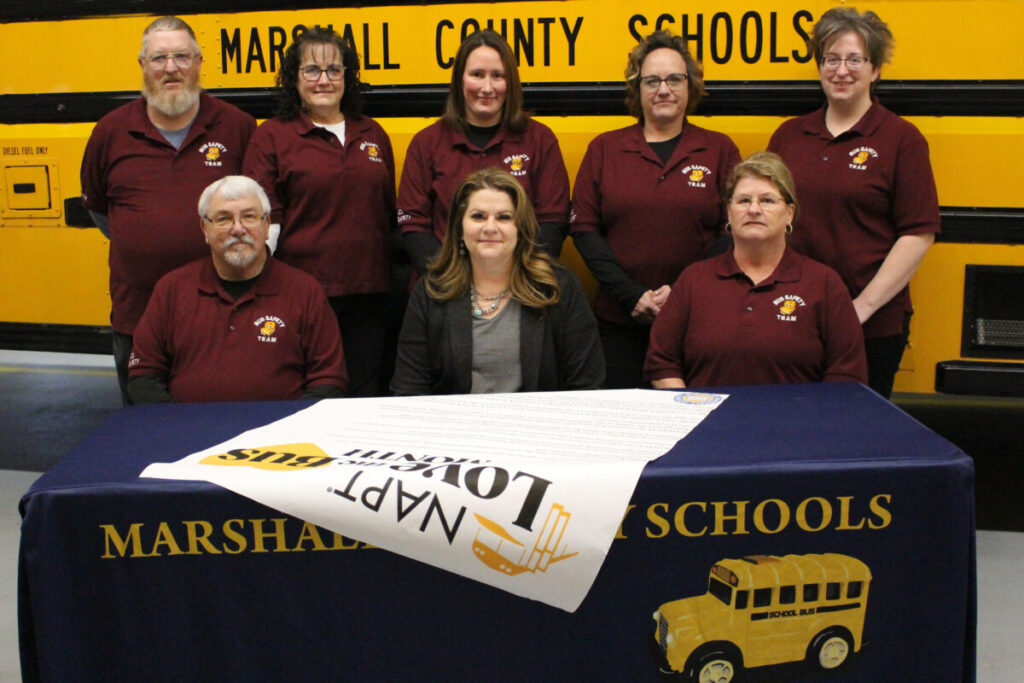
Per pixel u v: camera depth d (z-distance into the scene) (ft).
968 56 11.09
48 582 5.31
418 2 11.93
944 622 5.52
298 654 5.53
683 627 5.48
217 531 5.37
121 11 12.52
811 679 5.57
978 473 14.23
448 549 5.33
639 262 10.89
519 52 11.88
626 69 11.06
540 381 8.73
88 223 13.08
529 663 5.53
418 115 12.20
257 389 9.15
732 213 8.68
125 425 6.62
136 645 5.49
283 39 12.30
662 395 7.13
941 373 11.65
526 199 8.61
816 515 5.40
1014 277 11.40
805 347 8.52
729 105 11.66
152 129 11.03
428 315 8.79
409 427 6.33
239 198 8.96
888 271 10.18
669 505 5.34
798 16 11.34
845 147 10.37
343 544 5.40
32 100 12.98
